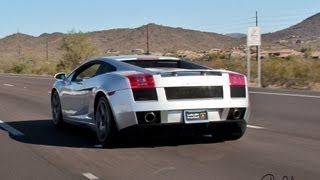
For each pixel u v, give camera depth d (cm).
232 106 887
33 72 6675
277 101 1798
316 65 2848
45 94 2316
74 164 796
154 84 849
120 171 741
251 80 3031
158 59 1012
